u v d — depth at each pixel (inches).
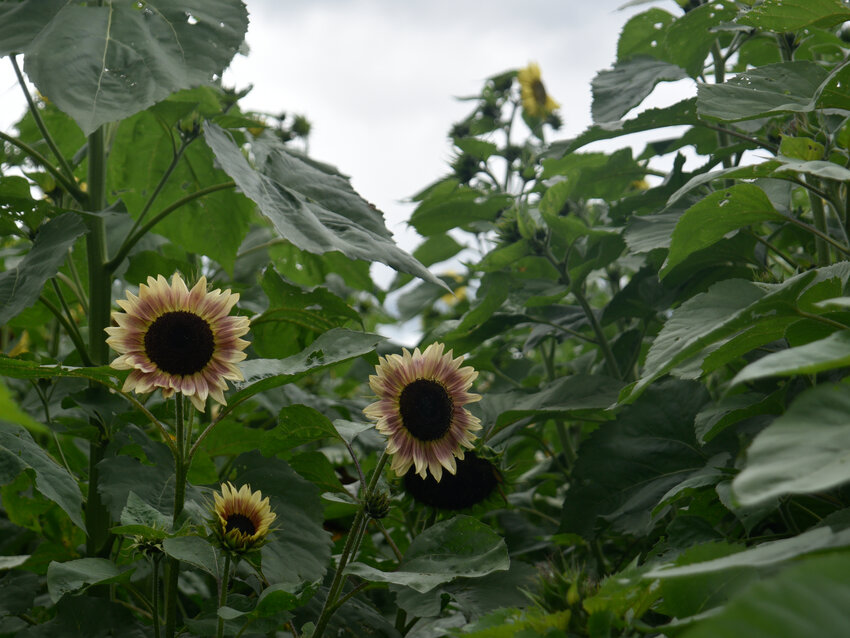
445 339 104.0
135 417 76.4
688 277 91.3
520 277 111.4
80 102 62.6
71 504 65.2
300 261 118.7
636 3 101.2
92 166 86.3
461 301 162.1
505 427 85.1
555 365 135.2
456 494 74.8
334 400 110.0
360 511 62.4
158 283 58.7
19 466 64.1
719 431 69.1
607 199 112.5
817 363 33.5
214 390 57.9
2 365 58.2
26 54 64.7
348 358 63.3
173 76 66.6
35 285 69.2
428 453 64.1
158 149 101.9
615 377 101.9
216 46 70.3
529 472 116.2
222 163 74.9
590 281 166.6
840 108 60.7
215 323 59.1
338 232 79.2
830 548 37.1
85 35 66.9
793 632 23.3
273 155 87.6
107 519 76.5
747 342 53.6
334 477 75.0
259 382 59.9
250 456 72.0
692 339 51.8
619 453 79.0
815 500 68.8
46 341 141.5
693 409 78.0
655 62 95.0
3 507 88.1
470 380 66.9
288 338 92.8
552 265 103.2
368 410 63.8
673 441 77.9
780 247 104.3
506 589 64.3
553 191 96.4
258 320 90.8
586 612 44.3
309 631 59.6
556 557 90.3
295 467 75.3
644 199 98.4
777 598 24.0
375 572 57.0
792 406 33.6
